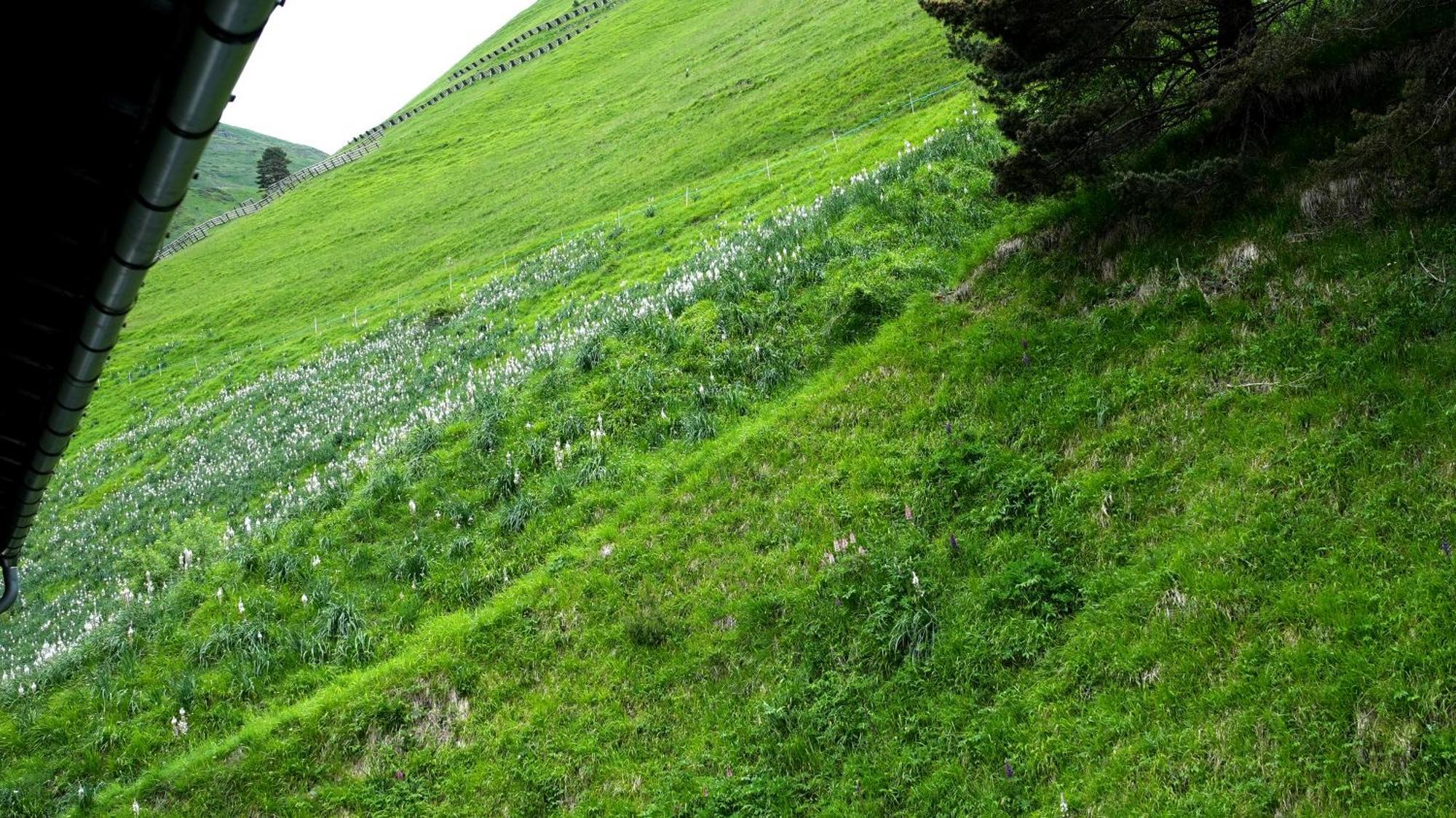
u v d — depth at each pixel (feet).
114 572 82.69
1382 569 28.81
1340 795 24.68
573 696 42.11
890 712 34.50
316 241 250.37
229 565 61.98
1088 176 47.26
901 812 31.19
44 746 51.90
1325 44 45.50
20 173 16.38
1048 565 35.99
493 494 60.85
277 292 204.13
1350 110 43.45
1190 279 43.27
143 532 92.17
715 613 42.60
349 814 40.63
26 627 78.33
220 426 121.08
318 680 50.29
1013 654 34.04
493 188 219.61
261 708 49.75
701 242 99.14
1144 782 27.63
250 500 83.51
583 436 62.95
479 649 46.91
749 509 48.06
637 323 72.84
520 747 40.70
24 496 33.45
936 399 47.29
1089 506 37.60
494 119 316.19
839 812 31.96
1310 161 42.29
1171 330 42.01
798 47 186.50
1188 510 34.76
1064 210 52.65
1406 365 33.73
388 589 55.93
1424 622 26.53
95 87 14.48
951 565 38.65
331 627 53.36
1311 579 29.84
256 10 12.01
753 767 35.17
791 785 33.81
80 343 21.47
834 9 201.26
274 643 54.13
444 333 112.78
